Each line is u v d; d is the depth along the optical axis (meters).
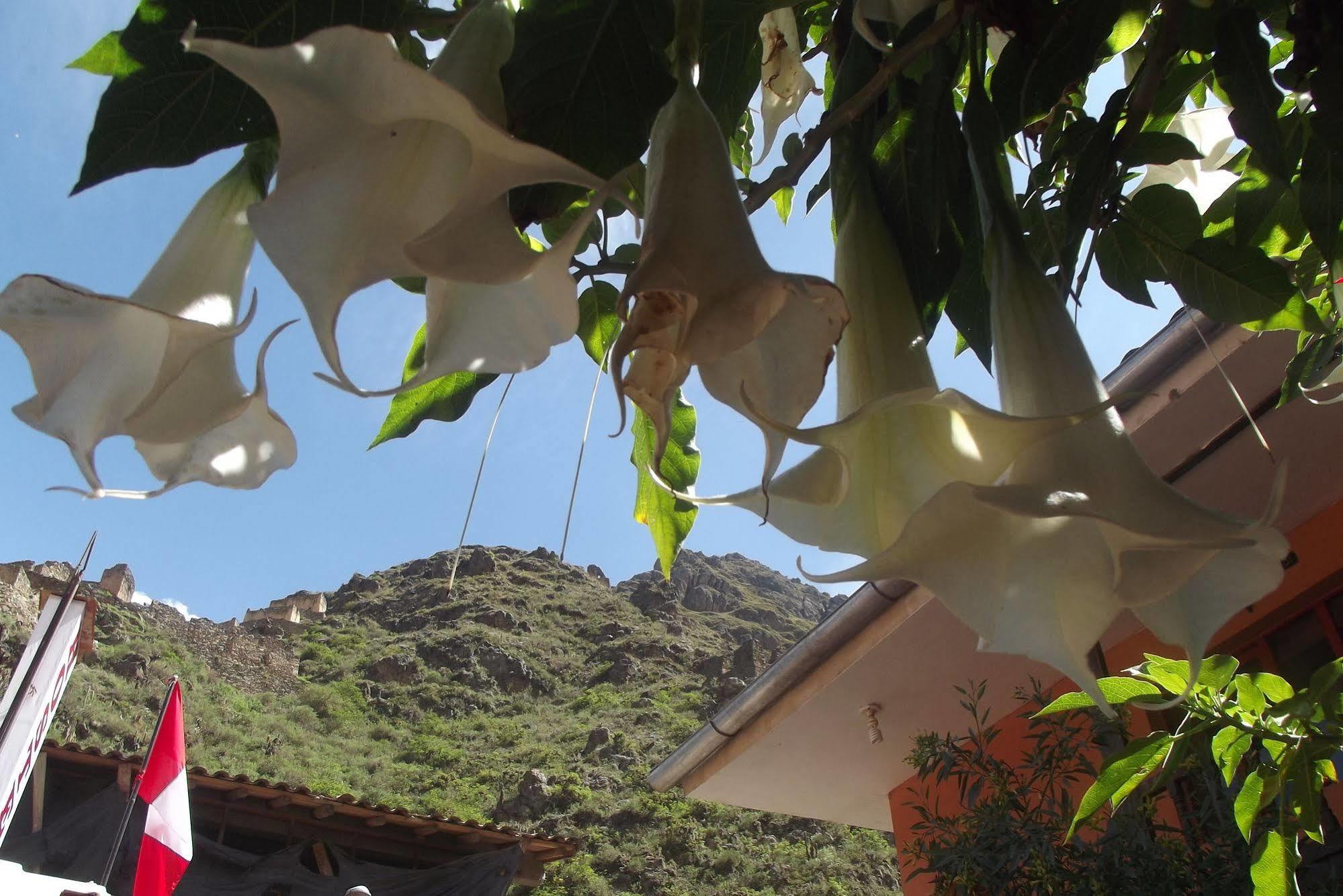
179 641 67.62
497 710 76.25
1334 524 6.02
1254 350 5.14
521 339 0.68
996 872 4.74
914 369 0.94
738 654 82.69
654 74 0.80
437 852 13.49
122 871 11.20
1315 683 1.99
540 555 105.44
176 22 0.77
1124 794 2.18
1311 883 4.30
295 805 12.85
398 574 101.31
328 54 0.58
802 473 0.87
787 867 49.91
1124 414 5.46
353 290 0.61
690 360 0.61
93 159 0.76
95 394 0.73
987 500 0.71
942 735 7.83
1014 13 1.07
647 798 58.75
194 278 0.84
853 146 1.12
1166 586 0.76
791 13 1.50
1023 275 1.01
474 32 0.82
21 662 7.60
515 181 0.57
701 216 0.67
